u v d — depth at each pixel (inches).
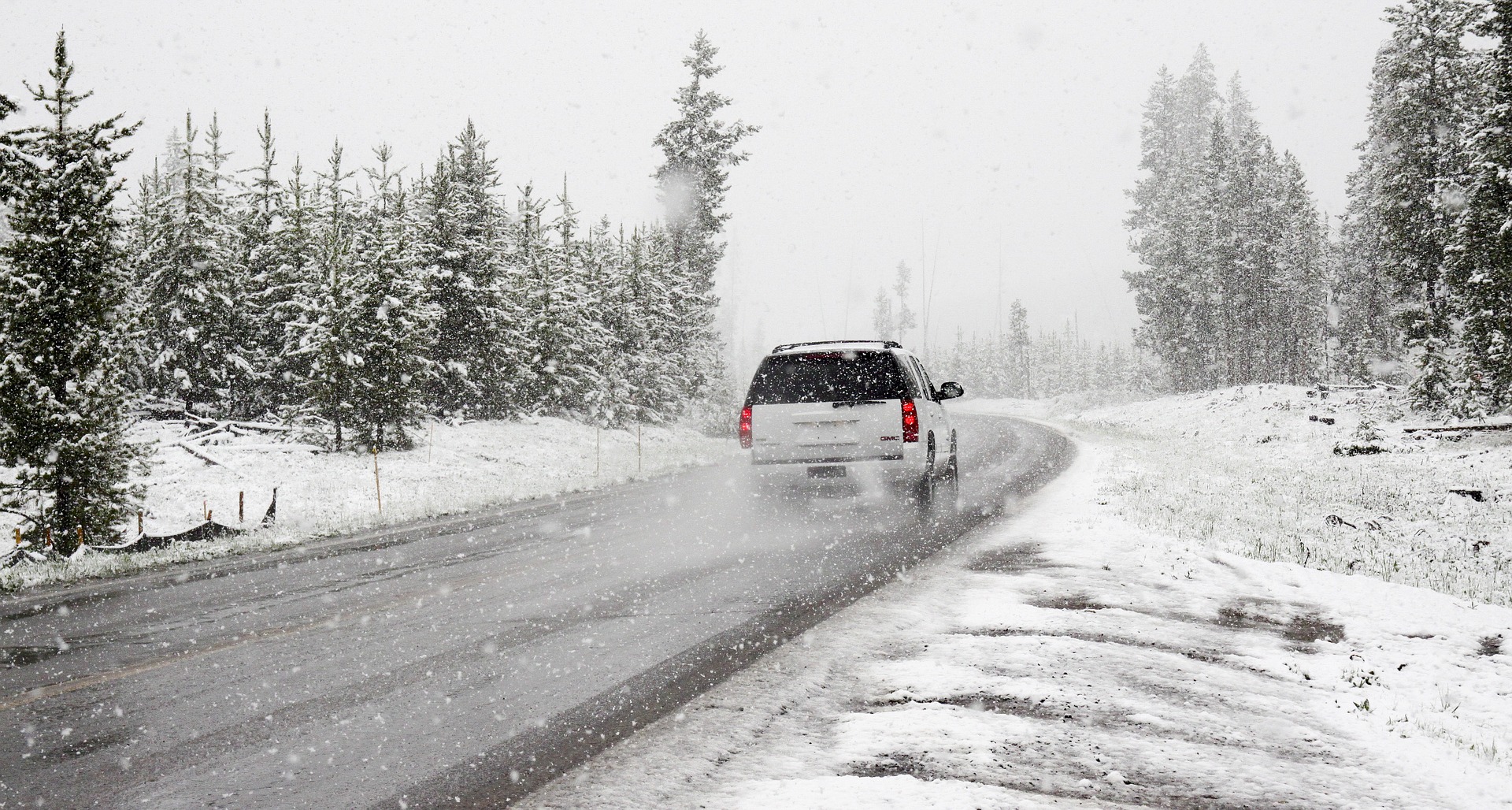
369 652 211.3
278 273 1100.5
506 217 1371.8
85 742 153.6
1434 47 1209.4
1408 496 610.2
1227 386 1862.7
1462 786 128.6
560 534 419.2
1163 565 304.3
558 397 1339.8
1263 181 1870.1
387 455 896.9
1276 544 380.8
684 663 194.7
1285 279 1957.4
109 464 551.5
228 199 1172.5
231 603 285.3
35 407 523.8
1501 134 911.0
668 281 1707.7
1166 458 788.0
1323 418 1108.5
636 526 437.1
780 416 448.1
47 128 561.9
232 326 1101.7
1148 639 212.2
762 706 163.8
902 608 244.8
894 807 117.2
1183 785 126.3
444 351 1178.0
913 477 442.0
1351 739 148.2
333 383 899.4
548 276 1339.8
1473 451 789.2
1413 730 152.8
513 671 192.7
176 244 1058.1
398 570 338.3
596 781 131.0
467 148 1261.1
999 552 333.1
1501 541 464.4
